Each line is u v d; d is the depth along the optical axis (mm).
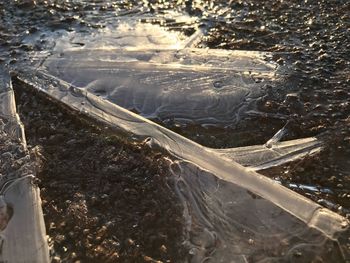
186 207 1186
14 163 1316
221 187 1222
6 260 1095
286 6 1914
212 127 1406
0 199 1229
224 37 1752
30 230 1155
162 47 1709
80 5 1995
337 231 1111
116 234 1147
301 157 1310
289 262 1067
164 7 1964
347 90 1495
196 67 1585
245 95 1481
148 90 1513
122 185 1250
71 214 1190
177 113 1447
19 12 1962
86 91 1530
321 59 1621
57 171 1299
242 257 1079
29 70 1630
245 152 1329
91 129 1411
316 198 1210
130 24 1868
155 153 1322
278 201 1183
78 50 1716
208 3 1966
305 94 1487
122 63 1621
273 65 1593
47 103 1505
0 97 1535
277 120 1416
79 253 1118
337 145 1336
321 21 1814
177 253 1102
